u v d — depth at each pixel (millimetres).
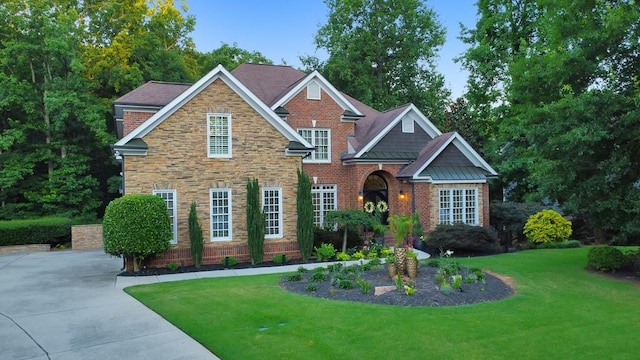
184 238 18031
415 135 26906
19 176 29312
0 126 32000
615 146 13250
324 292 12125
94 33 36031
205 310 10562
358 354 7547
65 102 29016
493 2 31016
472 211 24531
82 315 10539
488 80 32031
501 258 18391
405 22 41656
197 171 18281
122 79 33156
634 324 9156
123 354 7867
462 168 24875
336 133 26016
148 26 37906
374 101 41188
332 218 20359
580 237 26641
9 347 8367
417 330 8750
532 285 13031
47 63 30172
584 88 14156
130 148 17062
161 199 16578
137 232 15773
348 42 41875
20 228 25766
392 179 26141
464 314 9859
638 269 14617
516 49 30609
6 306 11594
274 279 14508
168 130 17859
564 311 10148
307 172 25172
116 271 17438
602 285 12984
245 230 18938
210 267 17578
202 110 18422
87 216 31047
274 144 19531
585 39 13570
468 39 33312
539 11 28547
